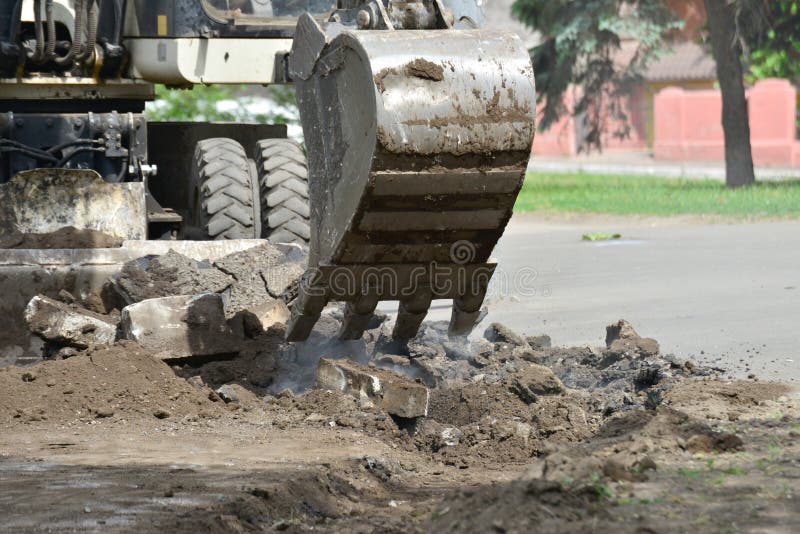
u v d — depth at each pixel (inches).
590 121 3403.1
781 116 4399.6
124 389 716.0
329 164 692.7
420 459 629.6
